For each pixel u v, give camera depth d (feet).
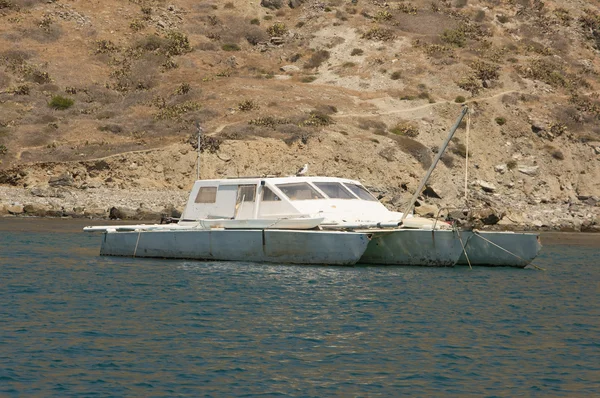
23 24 484.74
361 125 387.96
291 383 79.41
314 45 490.49
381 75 451.53
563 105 434.30
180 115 388.37
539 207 348.18
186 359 86.12
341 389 78.07
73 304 112.37
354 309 111.86
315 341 94.38
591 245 239.30
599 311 116.26
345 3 536.01
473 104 419.13
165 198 315.78
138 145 354.13
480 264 154.51
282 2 547.08
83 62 456.45
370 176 352.28
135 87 434.30
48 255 166.81
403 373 83.25
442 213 299.99
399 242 149.48
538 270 158.81
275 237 145.48
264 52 492.13
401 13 525.34
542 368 86.07
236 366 84.17
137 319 103.50
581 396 77.71
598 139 410.52
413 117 403.34
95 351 88.43
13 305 110.93
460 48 485.56
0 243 192.95
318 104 403.34
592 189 385.50
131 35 491.72
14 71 436.76
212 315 106.32
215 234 150.30
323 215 150.10
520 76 458.50
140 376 80.43
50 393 75.46
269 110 391.45
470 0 549.13
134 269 143.95
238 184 155.12
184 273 138.62
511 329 103.19
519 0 559.38
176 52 474.08
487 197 352.28
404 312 110.93
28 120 380.99
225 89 418.31
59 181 318.65
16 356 85.81
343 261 142.51
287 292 122.42
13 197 301.63
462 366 86.07
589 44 531.91
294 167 345.51
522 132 405.18
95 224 258.78
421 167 362.94
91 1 520.83
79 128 373.61
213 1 548.31
